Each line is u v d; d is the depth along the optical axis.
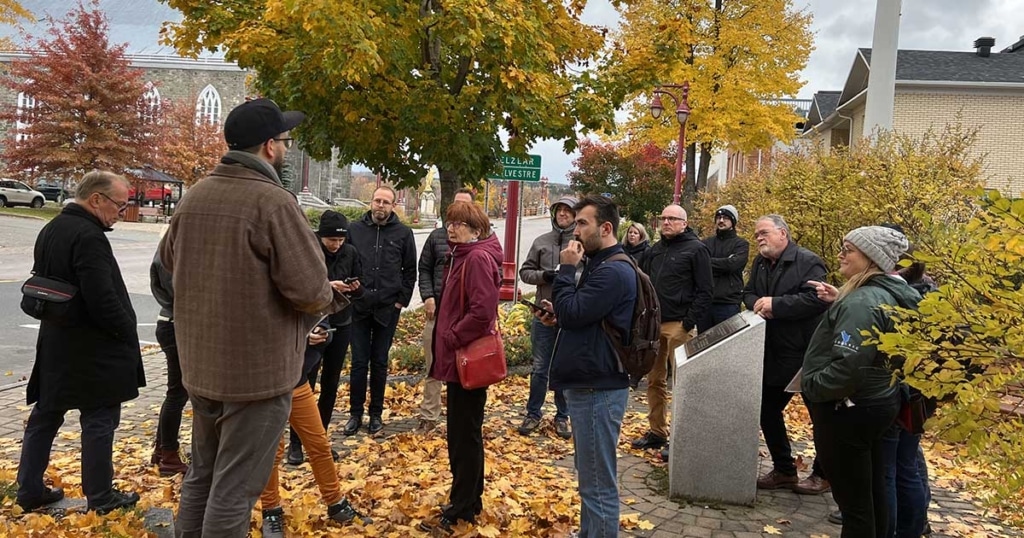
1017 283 2.60
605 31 9.13
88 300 3.59
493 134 7.88
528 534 3.99
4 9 18.61
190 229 2.69
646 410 7.05
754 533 4.15
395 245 5.88
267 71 7.87
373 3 6.85
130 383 3.83
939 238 4.50
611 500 3.48
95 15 35.00
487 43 7.05
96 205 3.73
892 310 2.70
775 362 4.86
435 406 5.91
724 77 20.86
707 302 5.69
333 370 5.18
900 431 3.93
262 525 3.71
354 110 7.36
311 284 2.71
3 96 47.28
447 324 3.99
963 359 2.54
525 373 8.20
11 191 37.56
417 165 8.41
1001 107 23.38
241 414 2.72
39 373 3.77
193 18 7.66
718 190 20.50
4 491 3.93
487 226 4.11
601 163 34.91
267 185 2.71
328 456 3.91
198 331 2.69
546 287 6.11
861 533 3.35
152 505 4.12
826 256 8.47
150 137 36.22
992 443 2.51
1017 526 2.92
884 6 11.55
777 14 21.53
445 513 3.99
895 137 9.11
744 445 4.56
